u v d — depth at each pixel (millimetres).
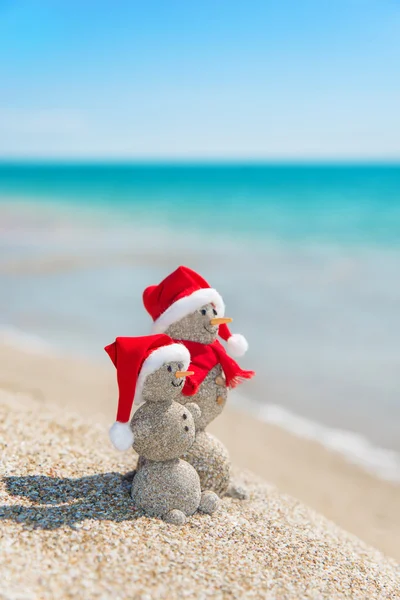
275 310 2336
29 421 1053
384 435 1392
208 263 3305
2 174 17859
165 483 793
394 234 4305
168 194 8930
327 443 1358
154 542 729
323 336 2031
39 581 633
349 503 1146
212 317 847
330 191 8961
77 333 2084
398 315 2252
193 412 820
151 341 780
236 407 1532
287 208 6496
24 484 814
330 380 1684
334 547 836
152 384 778
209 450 848
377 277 2869
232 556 738
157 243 4102
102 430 1107
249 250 3768
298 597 692
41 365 1713
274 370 1752
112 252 3697
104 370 1722
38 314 2311
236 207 6695
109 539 718
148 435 777
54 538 705
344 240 4102
